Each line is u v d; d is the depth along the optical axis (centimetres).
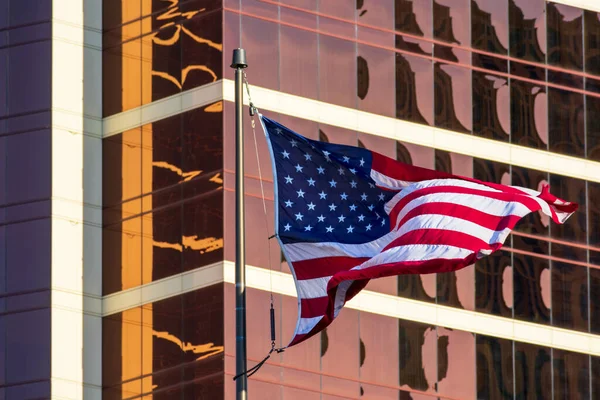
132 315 15538
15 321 15750
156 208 15600
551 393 16450
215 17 15550
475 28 16750
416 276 16012
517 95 16838
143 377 15362
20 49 16212
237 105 9344
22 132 16062
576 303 16750
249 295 15150
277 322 15200
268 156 15450
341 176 10012
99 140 16012
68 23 16188
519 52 16938
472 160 16500
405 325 15888
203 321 15125
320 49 15925
